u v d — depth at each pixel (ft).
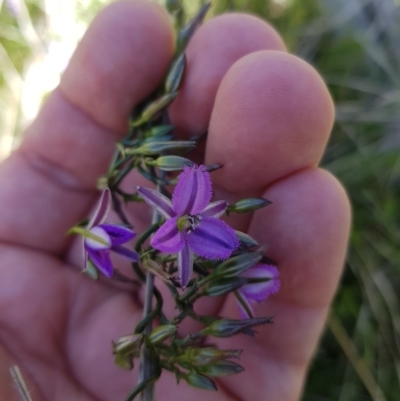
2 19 0.41
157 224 0.21
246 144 0.24
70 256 0.29
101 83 0.27
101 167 0.29
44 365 0.26
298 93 0.23
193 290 0.20
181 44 0.27
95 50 0.27
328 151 0.40
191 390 0.27
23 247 0.28
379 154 0.39
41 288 0.27
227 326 0.20
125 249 0.22
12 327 0.26
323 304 0.26
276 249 0.24
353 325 0.37
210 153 0.25
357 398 0.36
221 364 0.20
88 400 0.27
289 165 0.24
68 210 0.29
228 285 0.20
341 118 0.40
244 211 0.22
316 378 0.37
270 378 0.27
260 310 0.26
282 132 0.23
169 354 0.20
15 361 0.25
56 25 0.41
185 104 0.26
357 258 0.37
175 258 0.20
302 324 0.26
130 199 0.25
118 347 0.20
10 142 0.38
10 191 0.29
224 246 0.19
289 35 0.42
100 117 0.28
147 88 0.27
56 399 0.26
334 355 0.37
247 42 0.26
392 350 0.36
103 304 0.28
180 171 0.27
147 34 0.26
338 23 0.43
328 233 0.24
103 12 0.27
